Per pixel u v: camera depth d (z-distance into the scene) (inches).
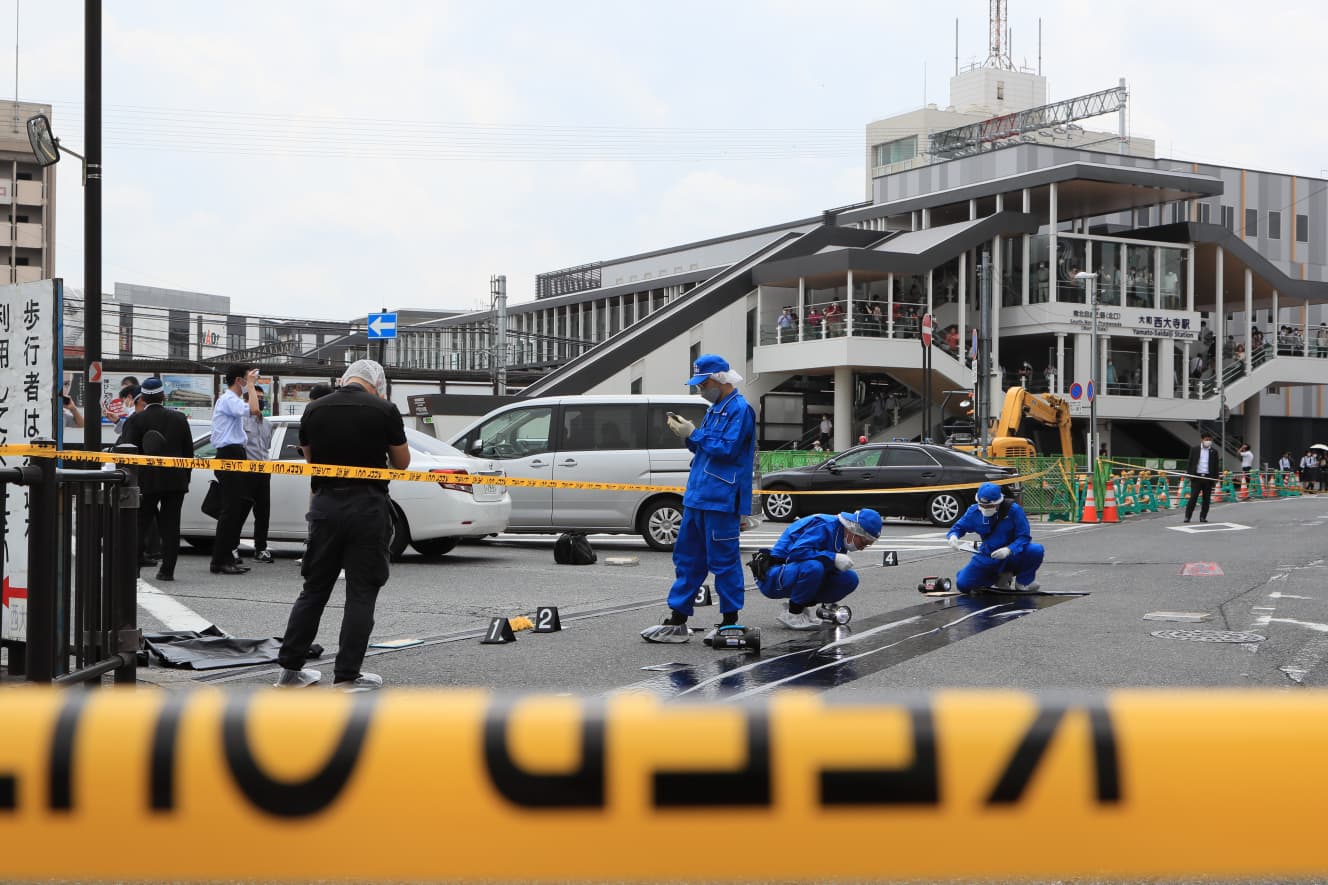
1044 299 1691.7
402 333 2551.7
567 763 35.5
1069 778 35.4
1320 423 2399.1
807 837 36.0
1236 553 579.8
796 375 1701.5
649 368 1592.0
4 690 39.9
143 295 2984.7
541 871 35.6
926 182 2255.2
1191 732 35.4
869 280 1672.0
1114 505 888.9
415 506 495.2
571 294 2455.7
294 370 1568.7
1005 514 410.0
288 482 501.0
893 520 893.2
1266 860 35.1
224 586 410.0
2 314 233.0
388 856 35.9
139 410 423.2
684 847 35.8
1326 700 36.5
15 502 209.8
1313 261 2497.5
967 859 35.5
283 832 36.2
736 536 297.6
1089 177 1669.5
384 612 363.9
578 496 587.8
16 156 2306.8
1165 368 1763.0
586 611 369.4
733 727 36.0
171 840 36.6
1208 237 1796.3
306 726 36.8
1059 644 302.0
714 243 2514.8
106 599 212.2
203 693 39.2
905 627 332.8
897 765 35.7
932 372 1637.6
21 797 36.4
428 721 36.9
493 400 1403.8
